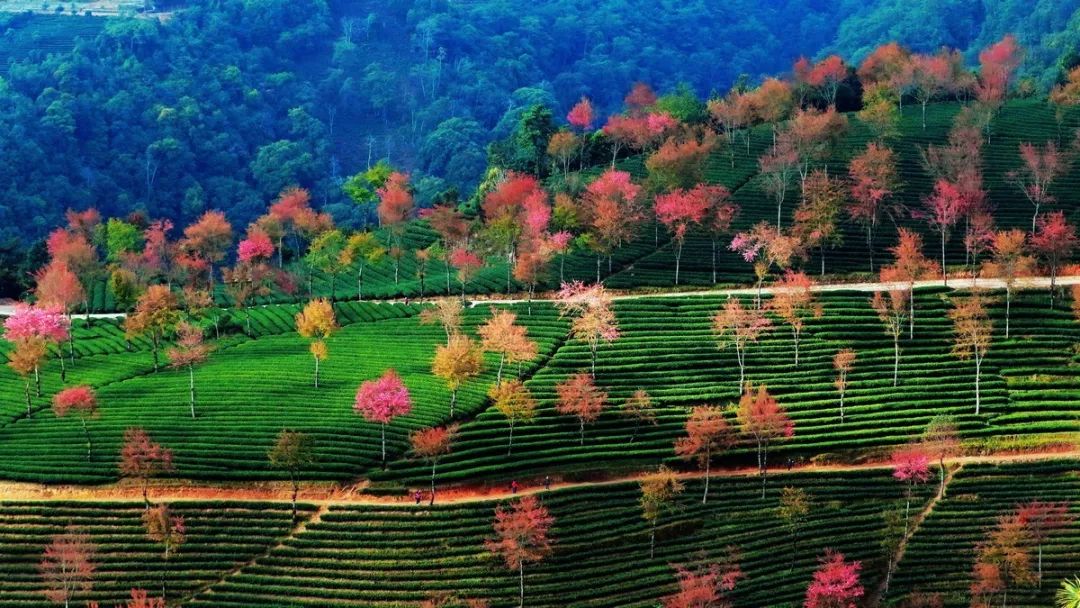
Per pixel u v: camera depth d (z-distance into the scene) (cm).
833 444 14500
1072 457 14200
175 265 19638
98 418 14675
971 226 18900
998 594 12431
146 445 13312
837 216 19475
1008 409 15075
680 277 18412
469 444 14200
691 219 18825
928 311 16775
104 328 18000
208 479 13712
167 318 16550
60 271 17600
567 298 16512
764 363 15875
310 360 16338
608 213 18062
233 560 12762
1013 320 16525
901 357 15925
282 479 13712
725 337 16150
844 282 18125
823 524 13338
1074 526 13138
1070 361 15775
